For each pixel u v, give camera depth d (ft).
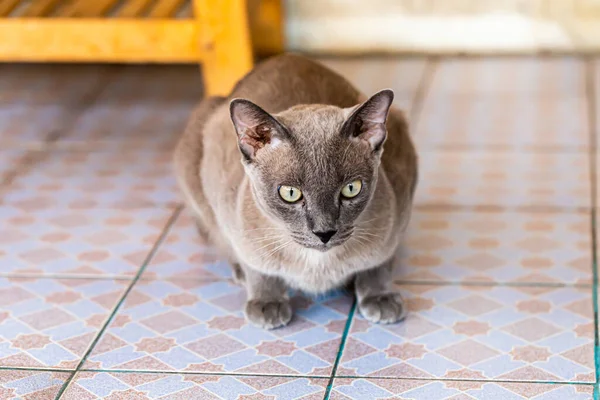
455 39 5.74
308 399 3.37
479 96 5.22
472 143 4.77
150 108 5.21
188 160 3.88
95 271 3.97
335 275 3.58
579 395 3.34
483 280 3.84
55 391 3.42
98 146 4.85
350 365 3.49
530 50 5.69
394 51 5.80
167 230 4.20
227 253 3.90
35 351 3.59
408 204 3.71
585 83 5.30
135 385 3.44
